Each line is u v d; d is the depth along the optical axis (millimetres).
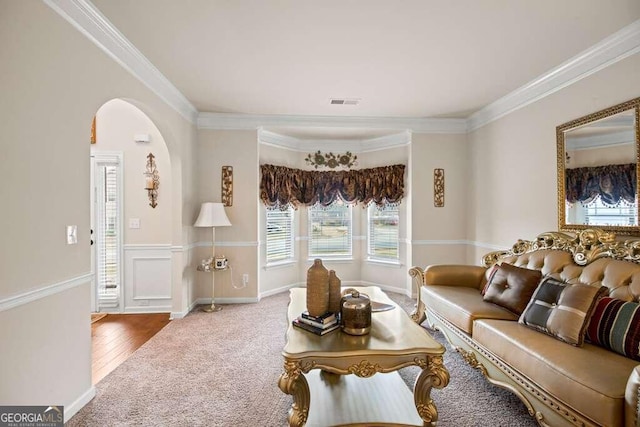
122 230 4109
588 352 1714
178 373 2506
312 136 5180
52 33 1844
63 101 1938
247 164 4445
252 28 2344
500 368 2035
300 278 5445
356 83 3346
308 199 5316
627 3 2043
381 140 5207
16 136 1618
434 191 4633
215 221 3998
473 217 4469
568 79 2891
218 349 2947
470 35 2439
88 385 2139
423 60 2832
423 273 3459
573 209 2822
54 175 1867
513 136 3631
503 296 2539
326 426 1748
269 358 2766
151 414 1993
